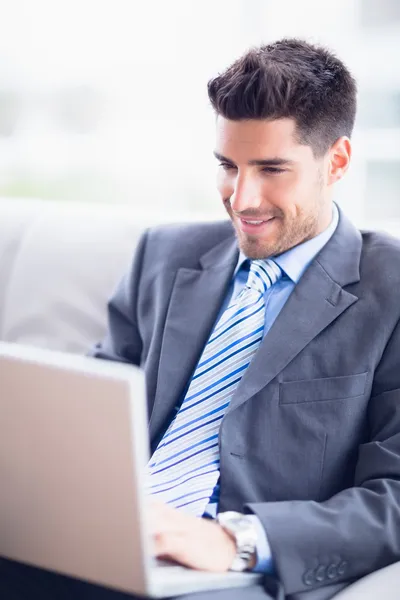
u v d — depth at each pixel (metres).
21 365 0.70
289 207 1.15
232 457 1.09
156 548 0.86
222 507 1.07
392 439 1.06
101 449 0.70
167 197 2.33
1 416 0.73
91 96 2.32
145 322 1.32
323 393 1.10
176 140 2.26
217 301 1.26
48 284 1.61
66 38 2.30
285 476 1.09
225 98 1.11
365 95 1.92
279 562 0.91
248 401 1.11
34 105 2.40
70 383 0.69
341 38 1.94
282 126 1.10
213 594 0.88
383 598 0.85
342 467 1.10
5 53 2.37
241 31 2.08
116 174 2.36
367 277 1.16
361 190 1.97
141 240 1.41
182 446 1.15
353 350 1.11
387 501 0.99
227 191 1.19
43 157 2.44
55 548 0.79
